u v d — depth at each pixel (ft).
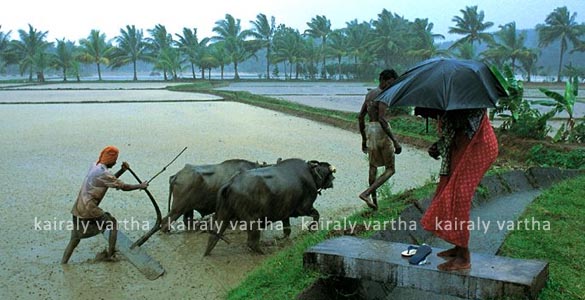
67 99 134.92
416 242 23.89
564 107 52.16
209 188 28.37
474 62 14.90
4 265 24.80
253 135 68.18
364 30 282.36
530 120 52.70
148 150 56.08
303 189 27.25
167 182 40.98
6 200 35.88
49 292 22.06
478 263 15.84
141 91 173.58
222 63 266.36
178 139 64.28
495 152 14.99
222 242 28.09
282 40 275.59
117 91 173.88
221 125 79.41
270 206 25.76
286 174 26.63
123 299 21.43
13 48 270.46
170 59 256.93
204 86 198.70
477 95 14.01
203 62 263.70
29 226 30.42
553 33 245.04
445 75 14.21
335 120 81.92
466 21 250.57
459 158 15.05
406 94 14.28
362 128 26.32
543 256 19.26
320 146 59.31
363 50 271.08
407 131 66.33
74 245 25.00
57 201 35.73
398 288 19.13
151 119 87.61
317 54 276.41
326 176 28.07
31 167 47.34
